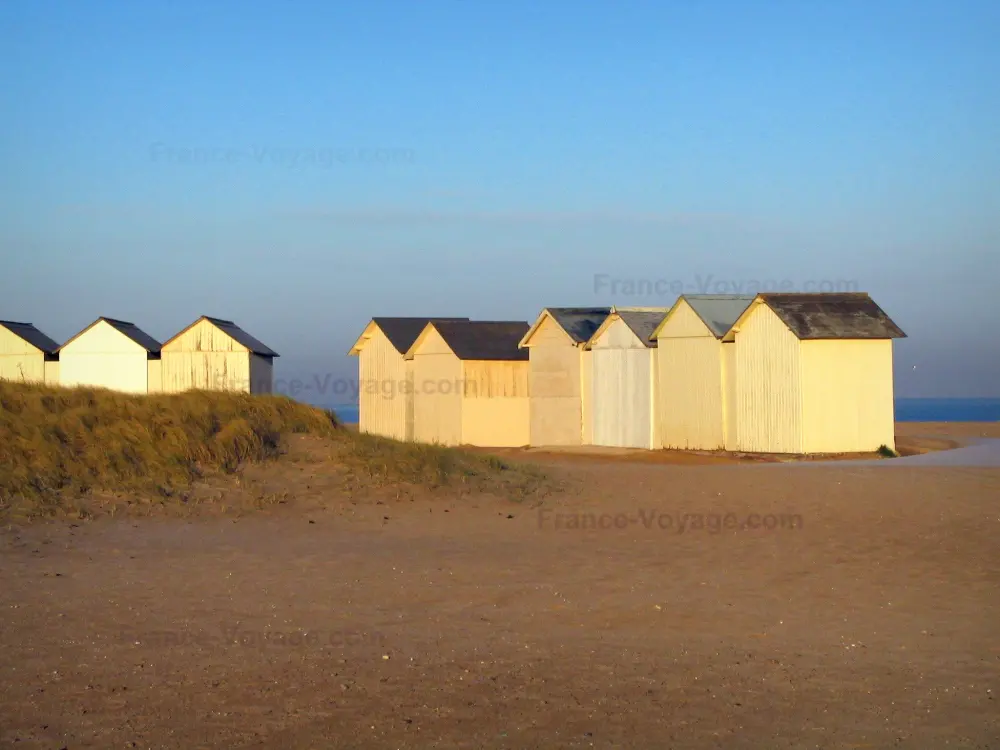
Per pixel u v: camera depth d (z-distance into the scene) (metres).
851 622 12.10
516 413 40.00
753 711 8.98
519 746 8.16
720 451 32.84
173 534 17.48
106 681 9.73
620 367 36.59
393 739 8.30
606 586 13.92
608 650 10.91
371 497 20.70
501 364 39.94
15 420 21.33
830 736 8.40
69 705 9.05
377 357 43.53
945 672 10.13
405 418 42.00
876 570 14.82
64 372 40.62
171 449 21.53
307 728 8.53
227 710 8.95
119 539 16.94
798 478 22.73
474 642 11.20
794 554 15.89
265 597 13.24
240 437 22.56
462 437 39.22
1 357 41.09
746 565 15.20
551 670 10.16
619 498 21.33
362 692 9.45
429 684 9.70
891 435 31.42
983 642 11.21
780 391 31.27
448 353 39.91
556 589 13.74
